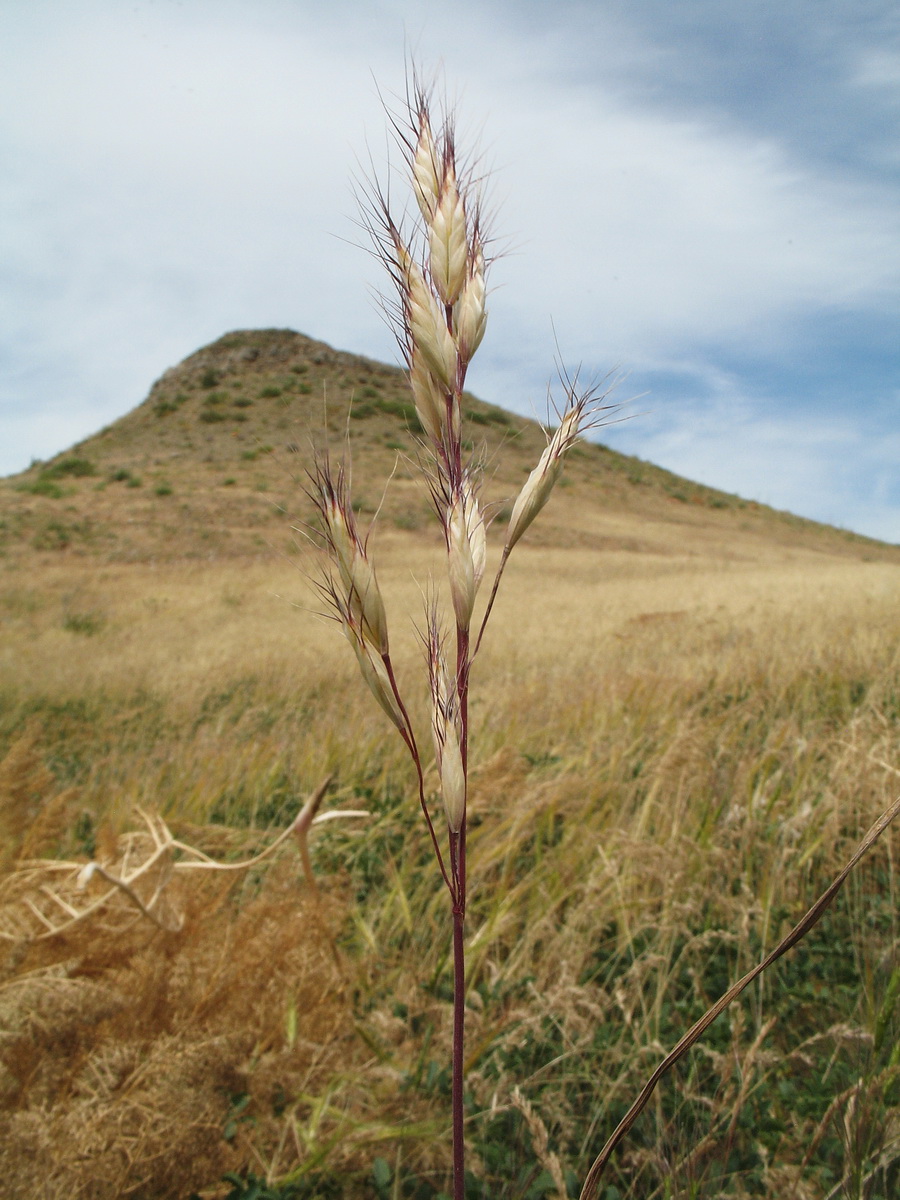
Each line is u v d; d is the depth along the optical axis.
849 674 5.71
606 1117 1.98
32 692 8.00
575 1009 2.21
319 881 2.88
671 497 63.03
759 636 7.93
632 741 4.63
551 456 0.78
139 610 18.11
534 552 37.34
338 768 4.98
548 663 8.59
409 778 4.68
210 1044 1.86
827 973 2.44
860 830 2.88
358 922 2.87
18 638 13.66
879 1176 1.36
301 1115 2.15
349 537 0.75
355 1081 2.10
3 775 2.49
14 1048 1.71
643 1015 2.29
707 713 4.95
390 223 0.75
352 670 8.51
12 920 2.05
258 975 2.16
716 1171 1.61
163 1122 1.68
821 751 3.87
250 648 10.77
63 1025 1.75
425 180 0.75
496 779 3.62
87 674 8.83
